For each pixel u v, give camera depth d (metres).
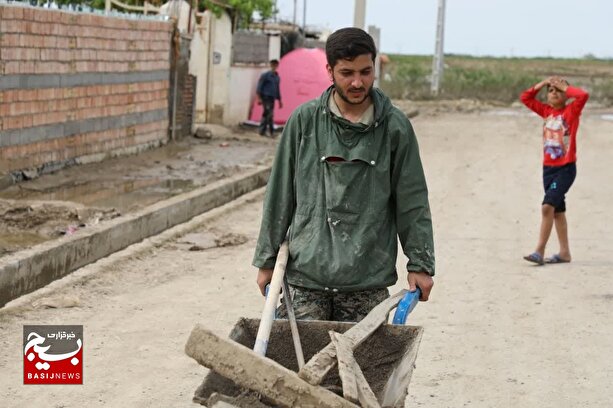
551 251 11.12
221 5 24.45
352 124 4.61
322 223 4.71
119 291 8.91
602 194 15.66
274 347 4.59
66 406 6.06
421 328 4.53
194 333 3.77
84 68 16.02
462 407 6.18
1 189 13.30
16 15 13.50
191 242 11.27
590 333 7.85
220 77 25.06
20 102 13.88
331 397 3.70
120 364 6.86
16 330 7.51
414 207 4.73
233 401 3.82
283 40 31.03
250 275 9.77
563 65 93.75
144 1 23.31
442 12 45.75
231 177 15.62
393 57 90.00
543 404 6.27
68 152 15.70
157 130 19.86
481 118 34.59
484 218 13.37
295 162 4.77
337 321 4.79
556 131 10.20
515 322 8.15
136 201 13.16
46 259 9.04
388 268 4.77
